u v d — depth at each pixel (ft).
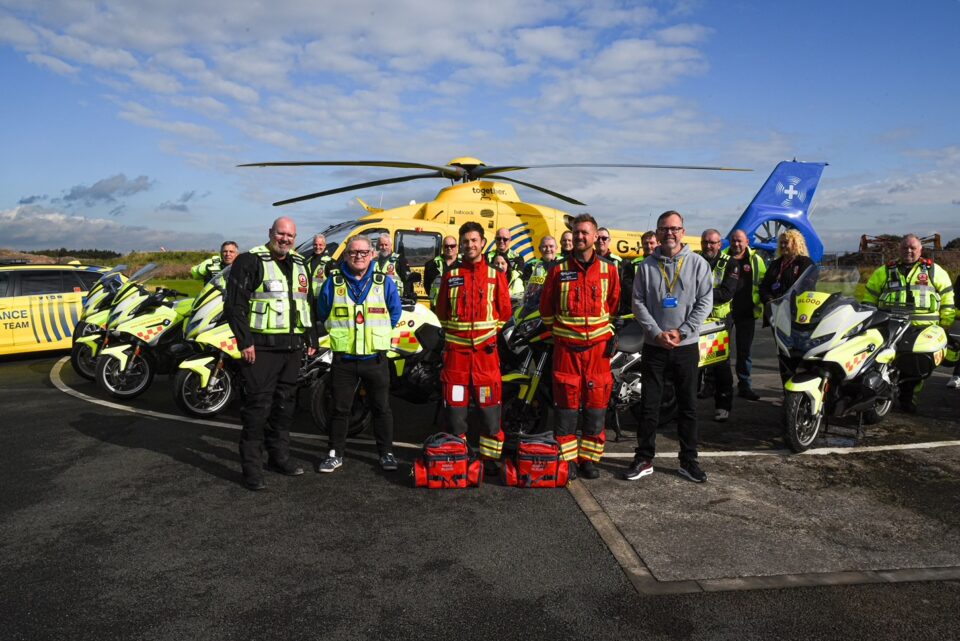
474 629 9.02
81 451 17.17
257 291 14.71
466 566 10.89
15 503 13.62
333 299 15.33
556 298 15.01
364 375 15.51
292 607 9.60
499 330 16.71
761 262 23.27
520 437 15.15
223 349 20.07
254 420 14.49
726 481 15.06
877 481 15.06
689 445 15.15
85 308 27.96
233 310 14.30
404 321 18.65
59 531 12.26
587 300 14.64
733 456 16.93
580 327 14.73
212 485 14.74
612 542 11.76
